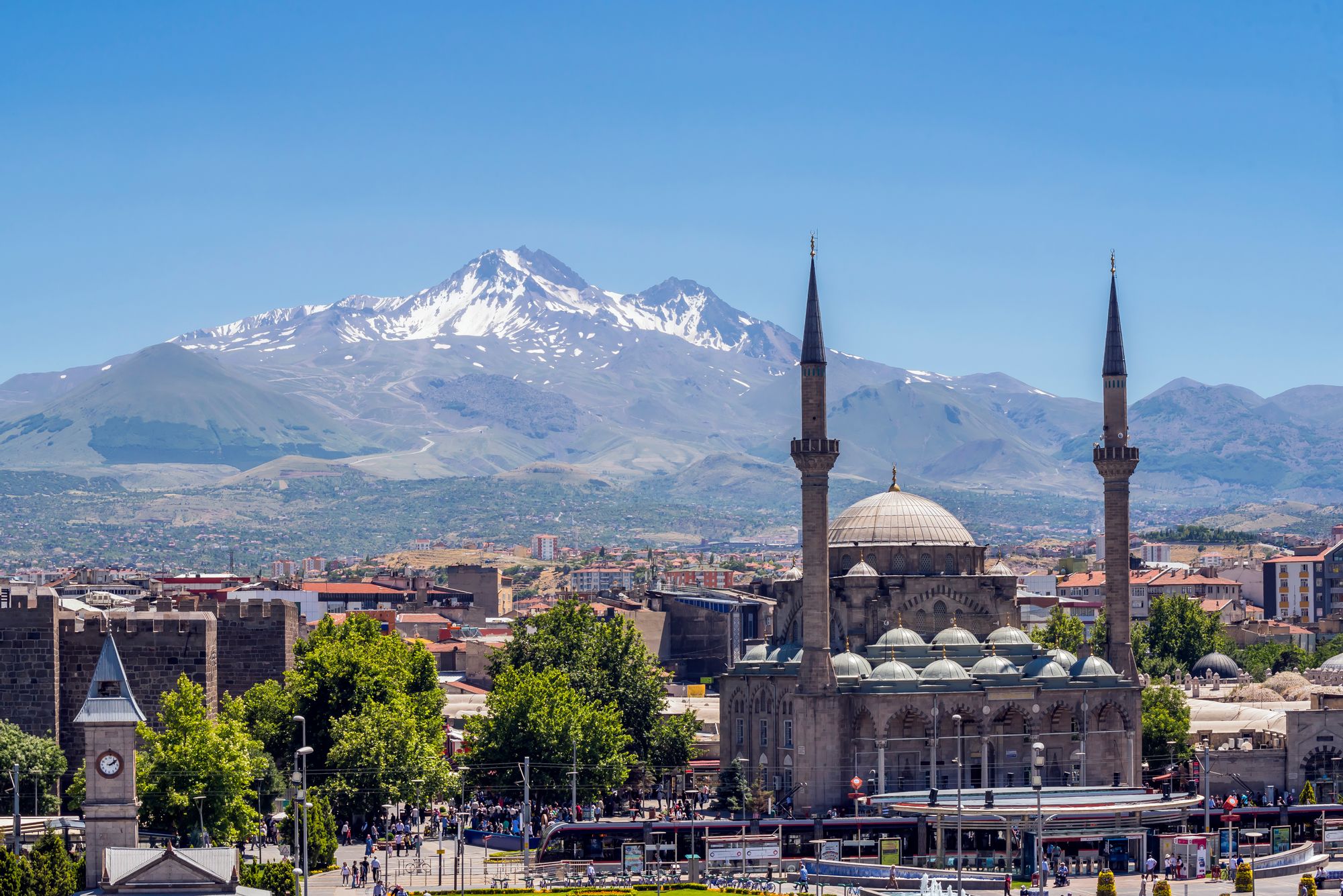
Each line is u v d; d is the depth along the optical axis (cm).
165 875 14088
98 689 15438
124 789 15238
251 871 15275
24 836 17125
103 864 14962
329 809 18862
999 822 19575
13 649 19662
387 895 16938
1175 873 19338
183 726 17712
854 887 18275
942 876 18500
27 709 19650
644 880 18538
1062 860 19388
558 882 18338
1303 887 17138
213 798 17462
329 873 18275
